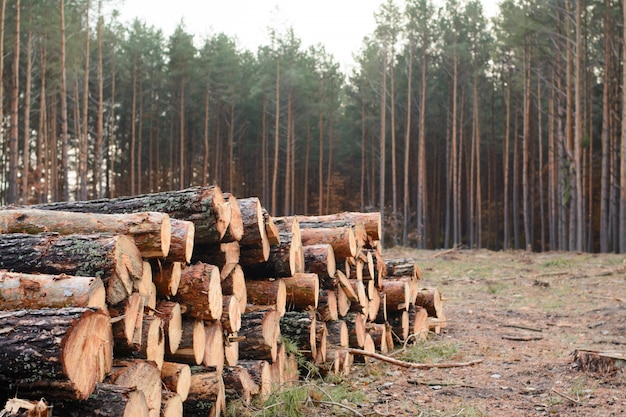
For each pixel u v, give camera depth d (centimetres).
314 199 5097
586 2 2794
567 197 2794
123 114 4778
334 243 653
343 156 5322
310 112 4628
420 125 3859
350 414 489
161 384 368
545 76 3512
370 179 5278
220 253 472
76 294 309
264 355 503
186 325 423
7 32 2566
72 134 4378
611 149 3042
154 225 380
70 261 339
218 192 467
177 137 4819
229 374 463
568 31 2736
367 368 655
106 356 316
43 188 3244
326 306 612
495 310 1168
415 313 820
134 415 308
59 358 273
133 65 4403
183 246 402
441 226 4944
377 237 757
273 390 492
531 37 3125
